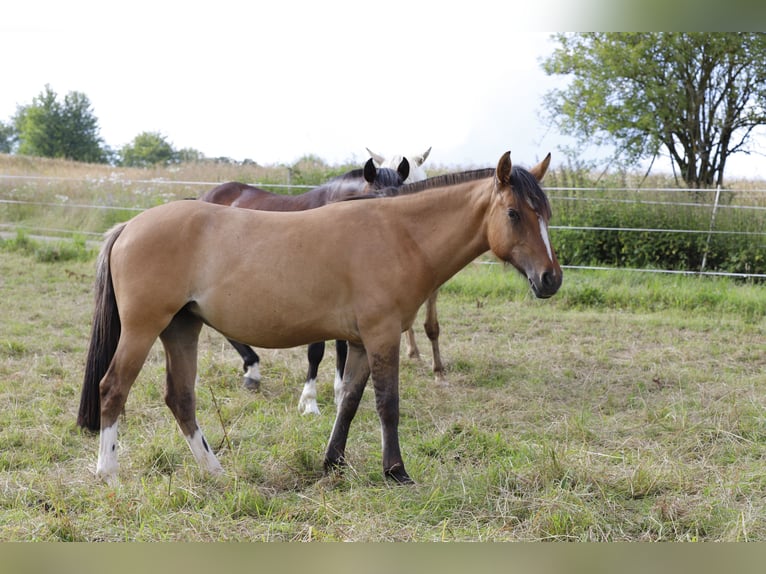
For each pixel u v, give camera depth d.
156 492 3.64
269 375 6.26
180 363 4.09
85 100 46.91
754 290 9.48
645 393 5.84
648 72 13.05
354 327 3.91
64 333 7.26
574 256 11.47
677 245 11.00
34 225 13.69
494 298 9.52
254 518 3.51
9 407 5.00
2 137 57.94
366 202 4.01
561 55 13.67
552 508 3.46
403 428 4.93
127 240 3.87
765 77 12.73
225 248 3.83
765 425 4.80
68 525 3.25
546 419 5.18
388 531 3.31
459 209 3.97
